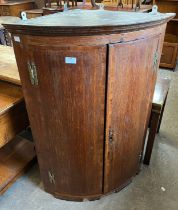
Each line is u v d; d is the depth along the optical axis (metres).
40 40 0.80
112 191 1.35
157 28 0.90
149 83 1.06
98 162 1.15
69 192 1.29
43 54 0.83
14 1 3.66
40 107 0.99
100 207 1.31
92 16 0.99
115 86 0.91
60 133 1.03
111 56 0.83
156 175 1.50
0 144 1.22
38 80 0.90
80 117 0.97
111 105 0.95
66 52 0.81
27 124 1.39
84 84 0.88
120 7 2.32
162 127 1.95
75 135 1.03
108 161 1.16
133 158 1.31
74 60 0.82
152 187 1.43
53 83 0.89
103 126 1.01
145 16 0.95
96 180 1.23
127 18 0.90
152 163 1.59
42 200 1.36
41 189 1.43
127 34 0.81
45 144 1.12
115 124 1.03
